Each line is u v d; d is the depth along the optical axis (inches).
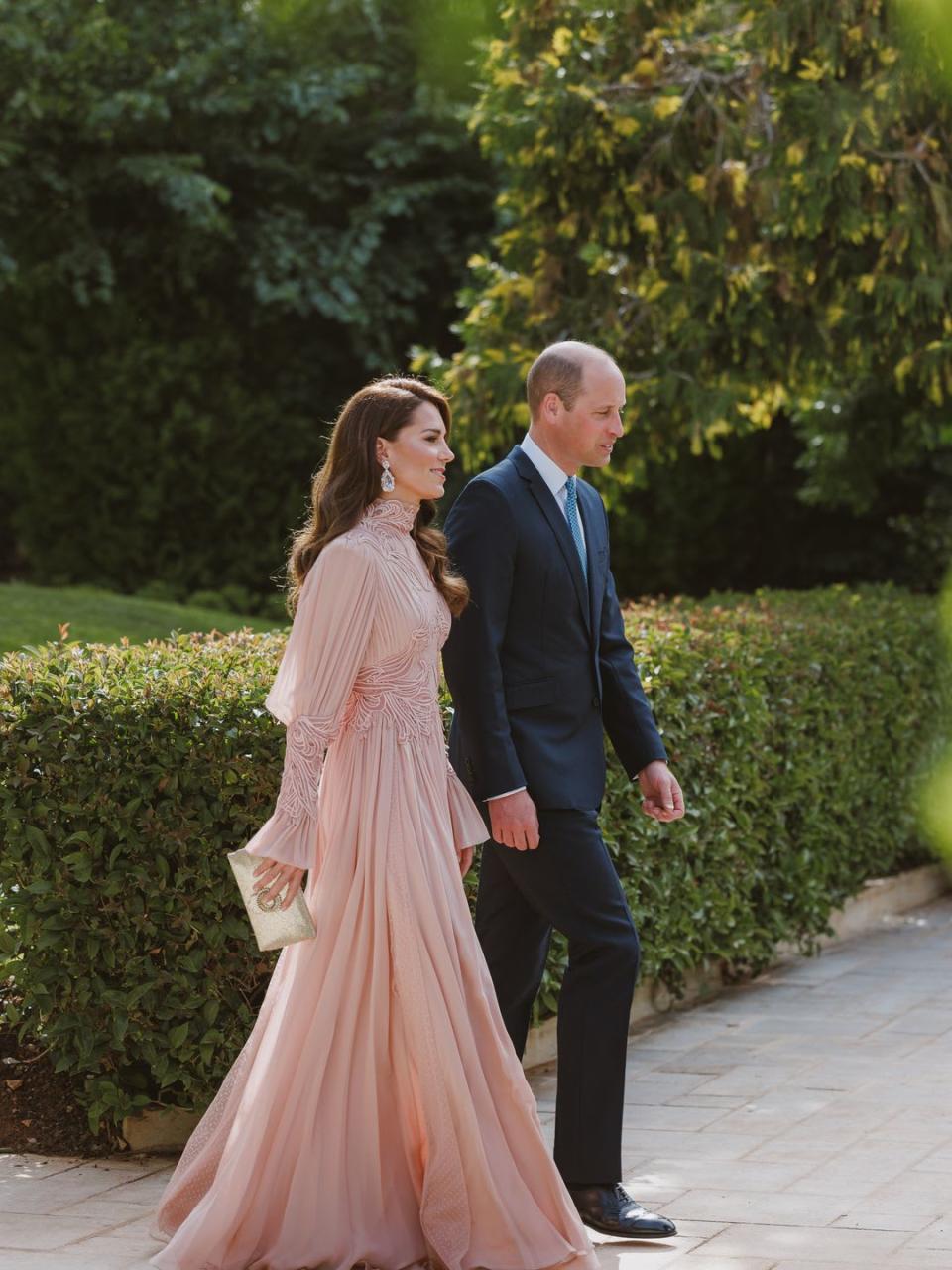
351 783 169.6
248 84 698.2
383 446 172.4
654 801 197.9
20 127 667.4
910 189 377.7
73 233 697.0
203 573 758.5
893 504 728.3
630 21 401.4
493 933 195.8
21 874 214.7
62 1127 220.1
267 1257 163.6
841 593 433.7
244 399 751.7
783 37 367.6
